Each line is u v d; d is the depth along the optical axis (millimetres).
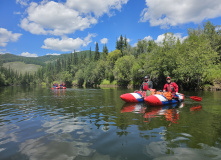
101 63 61469
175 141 2775
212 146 2553
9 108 6664
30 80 144250
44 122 4281
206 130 3355
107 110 5902
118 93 15242
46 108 6562
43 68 162625
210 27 32812
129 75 40375
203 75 18891
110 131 3396
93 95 12961
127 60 41969
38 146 2668
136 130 3422
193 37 27203
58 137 3092
